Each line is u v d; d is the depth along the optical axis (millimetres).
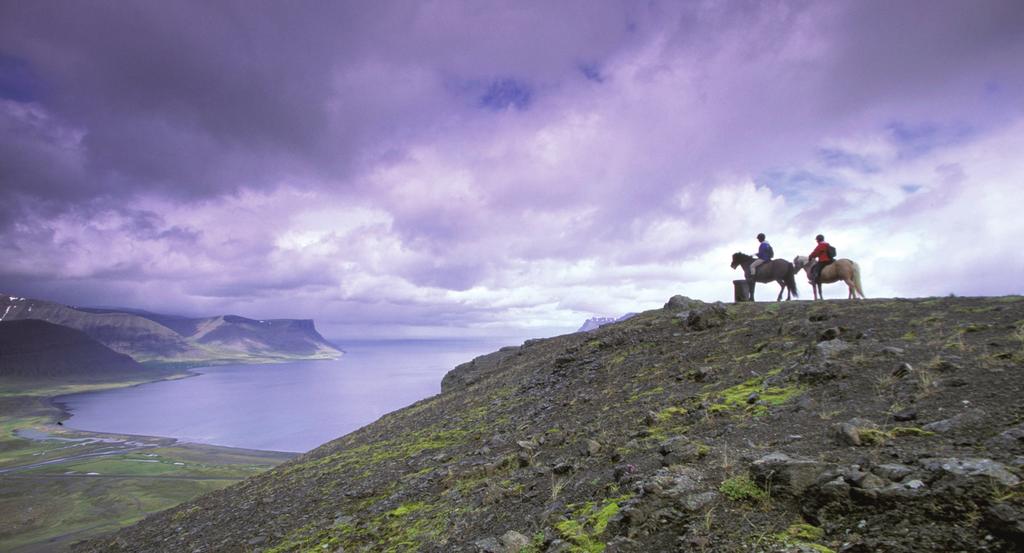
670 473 6336
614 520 5973
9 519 119312
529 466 10406
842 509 4742
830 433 6516
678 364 14969
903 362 8719
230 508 18984
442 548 7820
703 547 4891
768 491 5375
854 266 18984
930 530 4102
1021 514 3727
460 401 25109
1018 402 5953
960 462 4594
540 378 20859
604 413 12469
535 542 6555
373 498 13102
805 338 13133
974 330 9906
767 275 22078
